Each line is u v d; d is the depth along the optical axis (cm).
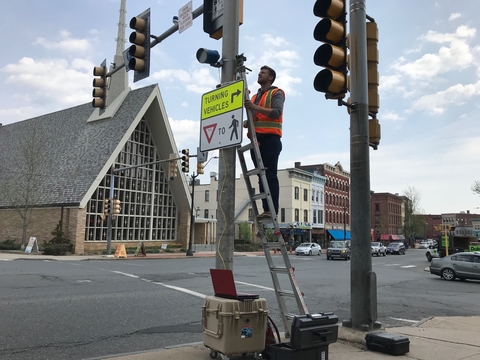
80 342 607
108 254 2858
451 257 1952
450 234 3541
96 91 1048
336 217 6397
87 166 3303
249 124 478
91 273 1541
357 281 608
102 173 3142
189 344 595
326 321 421
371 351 550
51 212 3127
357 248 611
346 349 552
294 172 5328
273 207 471
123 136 3331
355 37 631
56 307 844
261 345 441
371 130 640
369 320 600
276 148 503
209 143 482
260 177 476
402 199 9938
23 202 3138
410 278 1978
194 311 862
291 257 3797
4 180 3672
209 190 6038
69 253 2891
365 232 612
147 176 3747
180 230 4019
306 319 409
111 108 3731
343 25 553
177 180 3888
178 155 3838
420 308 1075
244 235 4916
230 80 497
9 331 649
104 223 3306
